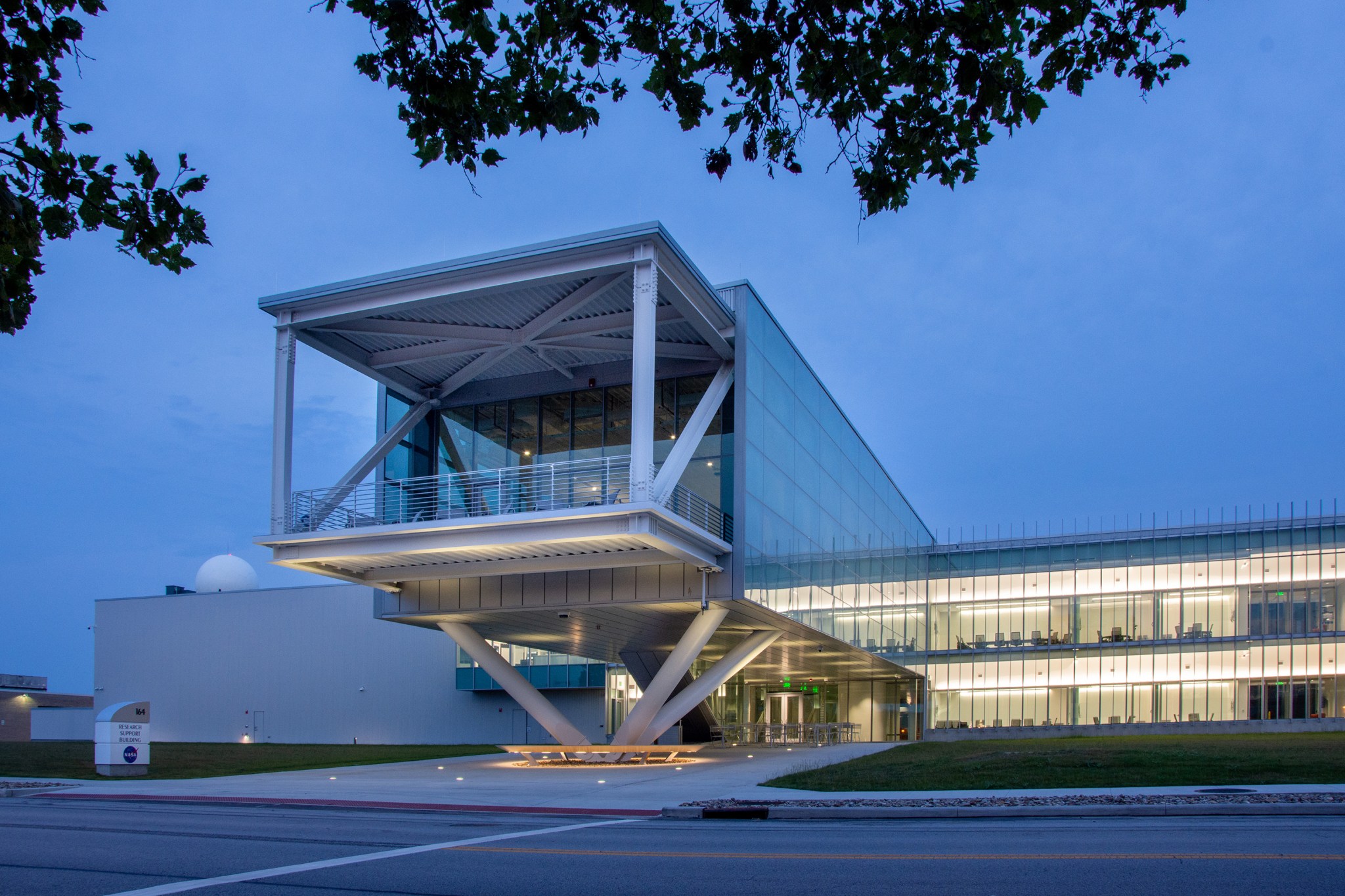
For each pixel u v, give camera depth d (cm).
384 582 3378
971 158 877
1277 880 927
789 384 3722
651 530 2628
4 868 1110
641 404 2636
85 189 711
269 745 5750
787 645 4353
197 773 3014
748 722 5912
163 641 6906
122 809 2005
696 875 1021
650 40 813
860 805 1717
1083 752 2602
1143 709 5822
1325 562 5612
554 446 3459
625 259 2695
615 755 3294
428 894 934
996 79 826
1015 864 1049
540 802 2000
